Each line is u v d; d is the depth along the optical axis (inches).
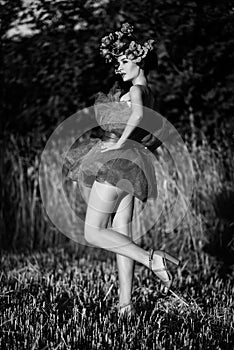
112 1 283.1
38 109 321.4
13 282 232.7
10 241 319.3
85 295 205.2
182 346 155.6
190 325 175.0
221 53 280.1
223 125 295.4
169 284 175.2
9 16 285.3
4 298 202.7
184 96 298.5
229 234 276.8
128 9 282.5
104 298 200.8
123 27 179.8
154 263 174.1
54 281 233.6
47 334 163.3
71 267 271.7
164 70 297.3
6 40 299.0
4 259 286.8
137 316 179.2
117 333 163.3
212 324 177.3
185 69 293.4
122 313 179.5
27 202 320.5
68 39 297.9
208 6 270.4
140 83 177.6
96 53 298.4
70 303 199.5
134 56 176.2
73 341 155.9
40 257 291.3
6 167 321.1
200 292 222.1
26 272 252.2
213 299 204.1
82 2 281.9
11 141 322.3
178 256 293.4
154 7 279.1
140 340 156.8
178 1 274.7
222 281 244.7
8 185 319.9
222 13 268.7
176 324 175.3
